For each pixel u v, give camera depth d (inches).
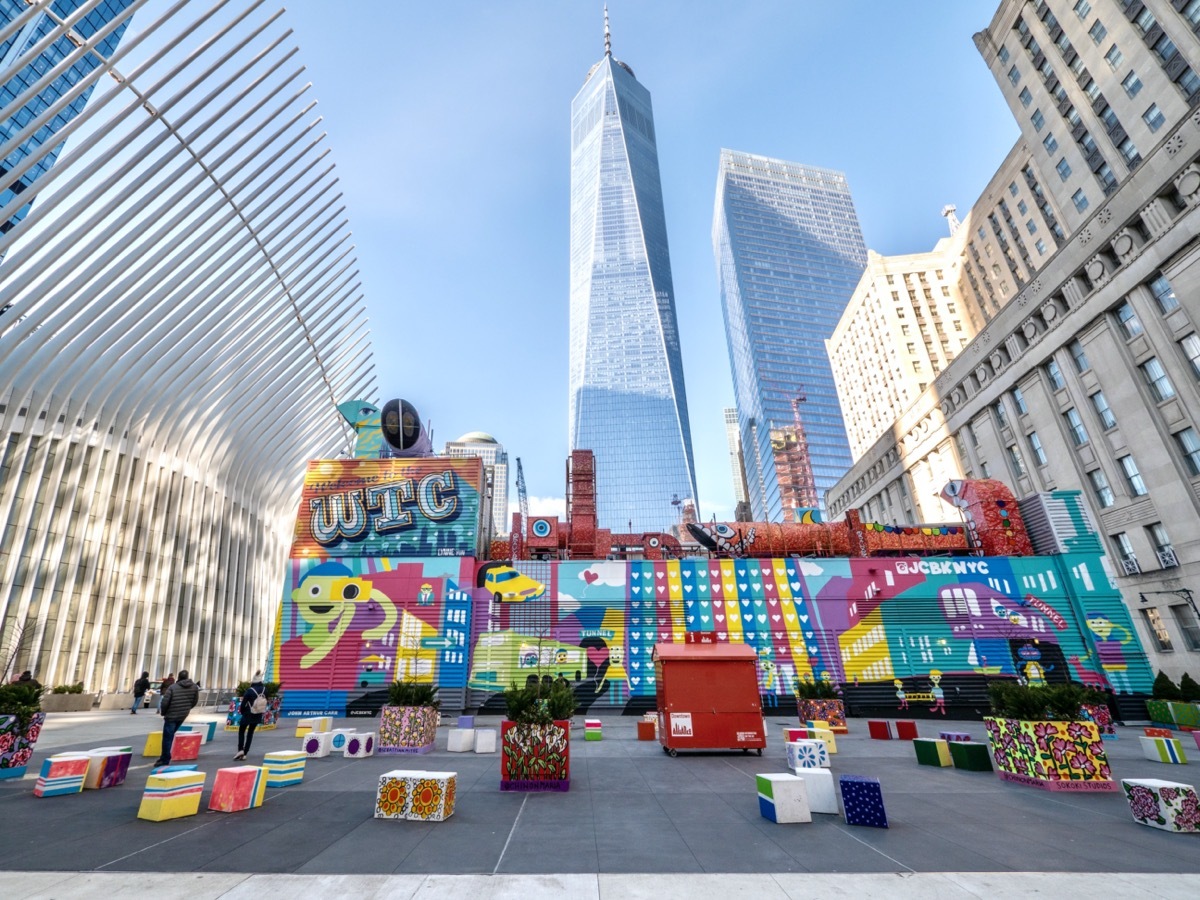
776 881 203.5
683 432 7121.1
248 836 257.9
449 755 541.0
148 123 1096.2
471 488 1131.3
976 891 194.2
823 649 1019.9
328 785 382.9
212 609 1641.2
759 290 6879.9
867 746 605.0
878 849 243.0
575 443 7199.8
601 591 1063.0
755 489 6402.6
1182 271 1291.8
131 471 1398.9
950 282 3467.0
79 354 1216.8
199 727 730.8
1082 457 1584.6
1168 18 1519.4
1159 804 277.0
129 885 195.8
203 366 1454.2
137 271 1175.0
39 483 1194.6
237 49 1165.7
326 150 1459.2
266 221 1386.6
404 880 203.3
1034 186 2662.4
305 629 1029.2
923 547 1143.6
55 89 2326.5
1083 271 1555.1
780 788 292.8
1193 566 1261.1
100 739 601.3
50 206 1006.4
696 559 1087.0
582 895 189.8
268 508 2060.8
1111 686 975.6
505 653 1016.9
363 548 1090.7
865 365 3782.0
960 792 367.6
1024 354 1776.6
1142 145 1616.6
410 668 998.4
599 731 666.8
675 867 218.7
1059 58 1891.0
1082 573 1055.6
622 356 7568.9
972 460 2098.9
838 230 7829.7
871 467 2866.6
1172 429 1327.5
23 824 274.5
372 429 1320.1
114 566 1338.6
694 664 567.8
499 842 251.9
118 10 2471.7
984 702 975.6
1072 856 233.8
